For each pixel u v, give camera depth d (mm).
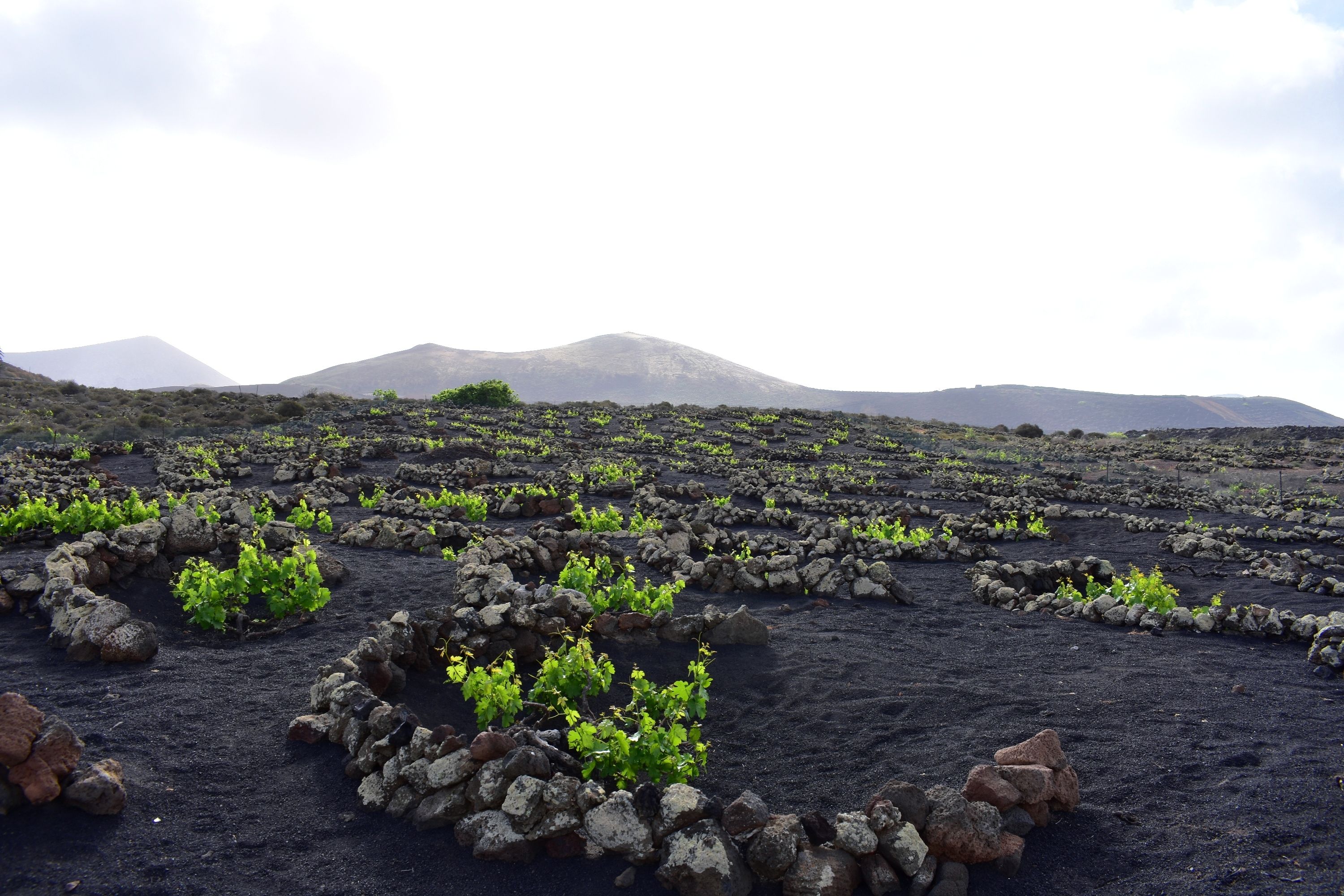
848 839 3830
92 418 34781
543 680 5355
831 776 4906
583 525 13602
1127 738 5273
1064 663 7234
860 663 7043
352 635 7059
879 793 4043
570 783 4004
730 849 3709
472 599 7641
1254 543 16609
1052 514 19266
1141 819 4250
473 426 35031
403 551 10984
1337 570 13188
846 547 13305
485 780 3984
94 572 6984
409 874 3684
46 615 6359
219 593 6902
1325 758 4770
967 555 13250
